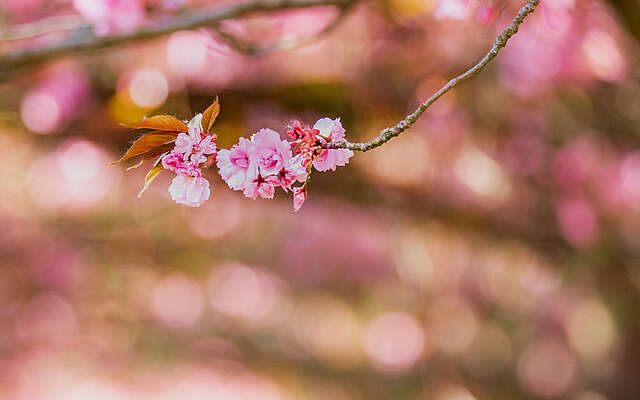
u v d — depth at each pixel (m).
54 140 5.54
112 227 9.12
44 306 9.71
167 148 2.64
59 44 3.25
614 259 5.86
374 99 5.01
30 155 7.80
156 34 3.23
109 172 7.67
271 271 10.70
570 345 7.44
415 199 5.59
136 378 9.54
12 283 9.58
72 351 9.66
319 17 4.82
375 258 9.61
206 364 10.07
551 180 5.54
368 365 9.48
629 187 5.43
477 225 5.79
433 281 7.40
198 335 10.31
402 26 4.87
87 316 9.88
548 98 5.15
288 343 10.45
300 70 4.90
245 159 2.62
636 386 6.58
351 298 10.18
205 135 2.62
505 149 5.54
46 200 8.62
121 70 5.13
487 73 5.15
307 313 10.66
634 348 6.44
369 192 5.49
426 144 5.46
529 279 7.66
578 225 5.56
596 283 6.18
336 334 10.30
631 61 4.28
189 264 10.09
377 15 4.86
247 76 4.82
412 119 2.61
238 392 9.66
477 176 5.47
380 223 7.53
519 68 4.87
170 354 9.99
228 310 10.60
